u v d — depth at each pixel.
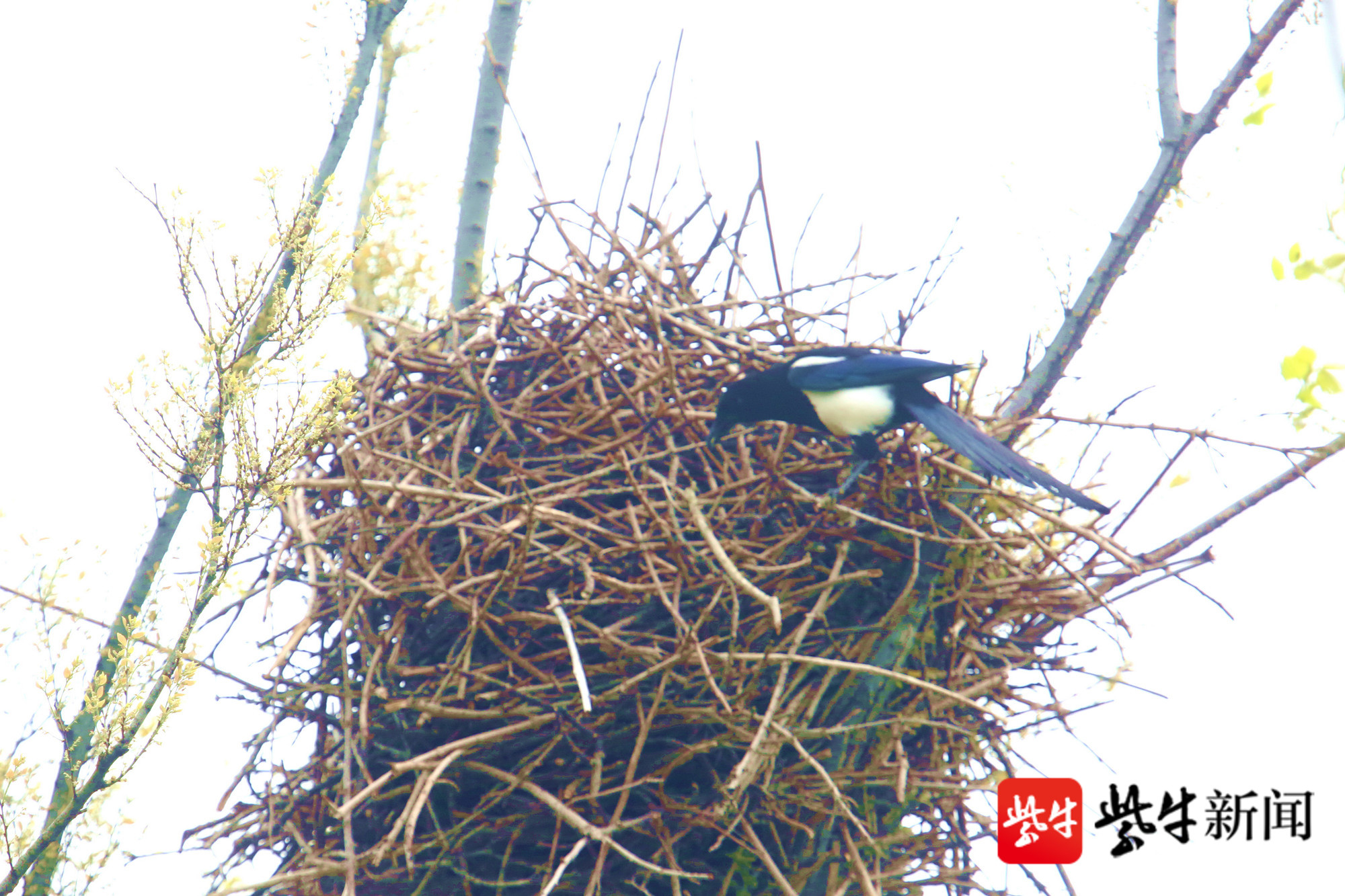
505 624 10.05
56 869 11.10
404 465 11.05
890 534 10.86
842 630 10.41
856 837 10.26
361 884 10.34
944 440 10.25
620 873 10.20
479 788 10.26
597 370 11.20
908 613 10.49
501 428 11.12
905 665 10.78
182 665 10.37
